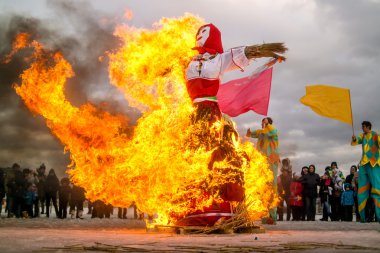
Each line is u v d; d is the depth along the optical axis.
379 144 8.83
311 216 14.17
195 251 3.79
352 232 6.57
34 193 14.71
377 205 8.65
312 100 7.16
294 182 14.41
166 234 5.85
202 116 6.46
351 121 7.00
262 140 9.67
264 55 6.62
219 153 6.28
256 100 7.52
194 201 6.19
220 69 6.59
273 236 5.61
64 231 6.38
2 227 7.55
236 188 6.25
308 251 3.82
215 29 6.90
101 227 7.71
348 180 14.47
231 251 3.82
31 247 4.15
